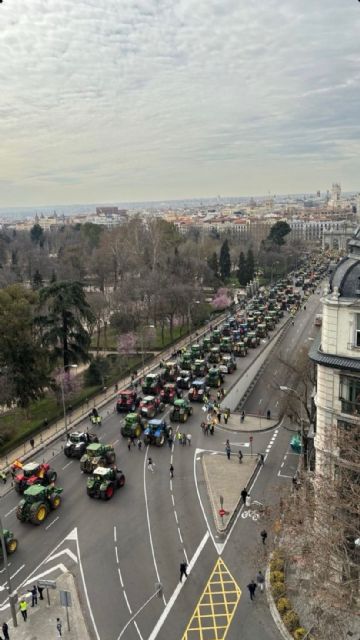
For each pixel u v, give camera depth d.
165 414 79.50
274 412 83.38
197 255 193.00
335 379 41.91
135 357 110.75
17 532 49.47
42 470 56.75
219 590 41.59
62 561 45.25
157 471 61.19
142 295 126.12
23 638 36.94
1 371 76.62
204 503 54.25
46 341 84.88
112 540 48.09
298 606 39.09
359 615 30.14
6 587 42.19
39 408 83.69
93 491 54.94
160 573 43.66
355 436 38.78
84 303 89.56
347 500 36.38
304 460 57.56
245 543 47.47
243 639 36.72
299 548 38.38
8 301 77.50
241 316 149.38
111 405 83.94
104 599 40.75
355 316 40.53
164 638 36.94
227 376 97.44
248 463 62.94
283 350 116.94
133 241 182.00
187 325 138.00
